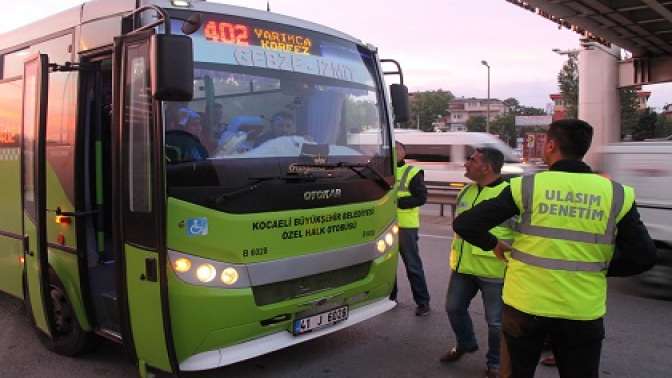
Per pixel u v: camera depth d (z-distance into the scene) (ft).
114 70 12.23
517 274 9.67
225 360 12.30
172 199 11.44
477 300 21.54
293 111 14.03
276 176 13.02
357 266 15.05
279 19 14.28
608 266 9.55
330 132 14.78
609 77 93.25
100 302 14.37
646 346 16.94
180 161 11.62
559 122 9.66
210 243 11.84
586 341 9.35
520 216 9.66
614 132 94.17
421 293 19.52
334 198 14.12
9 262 17.60
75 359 15.67
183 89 10.59
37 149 14.15
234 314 12.17
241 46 13.28
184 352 11.90
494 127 283.38
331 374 14.96
